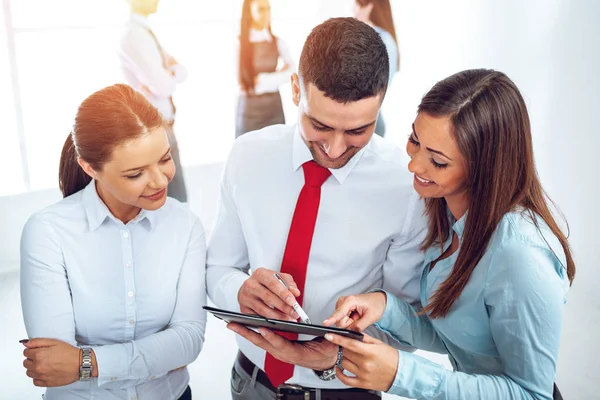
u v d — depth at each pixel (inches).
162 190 52.9
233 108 176.7
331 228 59.7
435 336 59.0
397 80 185.8
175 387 59.2
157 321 57.9
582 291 135.4
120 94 50.1
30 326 54.3
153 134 49.9
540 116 139.2
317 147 54.3
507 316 47.9
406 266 60.0
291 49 188.7
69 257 55.0
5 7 137.3
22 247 55.1
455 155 48.1
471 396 48.5
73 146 56.2
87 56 150.6
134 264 56.5
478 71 48.7
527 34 139.6
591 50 125.3
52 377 51.4
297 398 60.2
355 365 49.7
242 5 150.6
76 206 55.5
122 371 53.0
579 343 120.0
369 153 59.5
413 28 177.5
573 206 134.6
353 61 47.2
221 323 130.6
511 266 47.3
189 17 168.1
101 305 56.0
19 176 148.2
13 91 141.3
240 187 61.9
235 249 65.0
